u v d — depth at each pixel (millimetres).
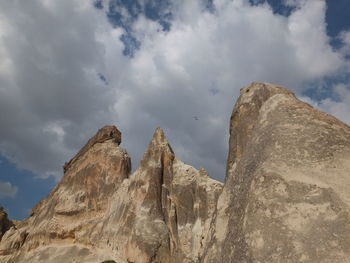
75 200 46938
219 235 21000
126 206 42062
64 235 44281
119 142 54250
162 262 35344
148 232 37219
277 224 16578
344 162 18484
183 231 38094
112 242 39812
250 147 22422
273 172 18438
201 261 21609
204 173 42094
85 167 50594
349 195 16859
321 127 20266
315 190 17047
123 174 48031
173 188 42156
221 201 22828
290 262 15180
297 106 22203
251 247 16500
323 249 15094
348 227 15398
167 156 44688
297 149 19500
